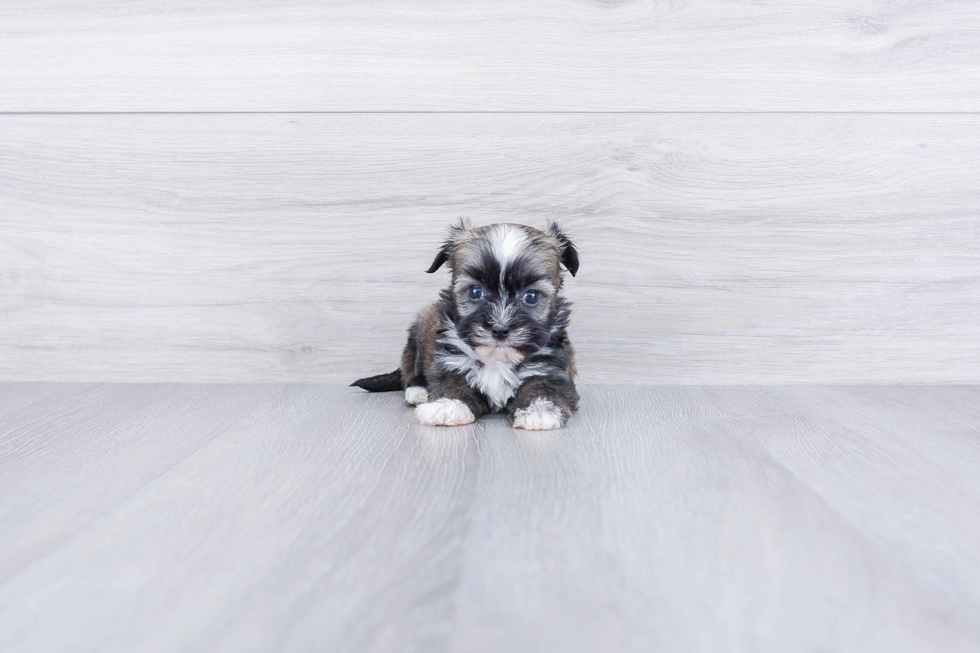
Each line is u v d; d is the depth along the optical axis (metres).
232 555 1.13
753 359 2.50
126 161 2.46
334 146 2.43
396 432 1.89
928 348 2.49
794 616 0.95
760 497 1.39
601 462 1.61
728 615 0.95
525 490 1.43
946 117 2.39
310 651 0.86
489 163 2.42
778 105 2.39
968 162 2.41
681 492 1.42
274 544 1.17
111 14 2.40
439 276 2.48
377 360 2.52
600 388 2.45
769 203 2.43
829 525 1.26
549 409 1.96
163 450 1.71
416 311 2.48
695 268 2.46
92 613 0.95
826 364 2.50
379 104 2.41
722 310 2.48
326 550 1.15
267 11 2.38
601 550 1.15
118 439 1.81
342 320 2.51
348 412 2.12
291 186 2.45
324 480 1.49
